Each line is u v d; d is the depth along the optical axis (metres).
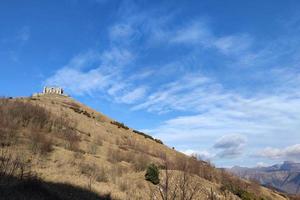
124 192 25.52
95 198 20.42
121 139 66.06
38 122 47.09
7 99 51.16
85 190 21.72
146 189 28.09
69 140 43.44
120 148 53.81
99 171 31.03
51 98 90.44
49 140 37.28
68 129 51.50
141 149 59.91
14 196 13.48
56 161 30.88
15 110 46.41
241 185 32.25
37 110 50.78
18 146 31.31
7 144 30.64
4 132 34.72
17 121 42.47
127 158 42.84
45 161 29.22
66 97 98.50
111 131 71.00
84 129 62.03
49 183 20.25
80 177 26.58
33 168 24.47
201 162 32.31
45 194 15.62
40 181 16.88
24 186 15.14
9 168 17.83
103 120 81.06
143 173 34.19
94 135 60.25
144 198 24.39
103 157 41.03
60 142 41.19
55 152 34.69
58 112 67.06
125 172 35.03
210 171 30.98
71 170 28.45
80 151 39.44
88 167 31.20
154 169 31.47
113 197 22.42
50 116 53.53
